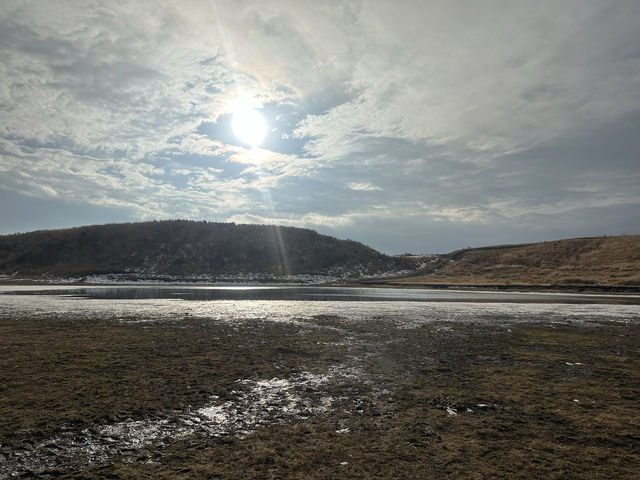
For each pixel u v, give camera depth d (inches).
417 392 342.6
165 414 286.2
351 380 378.6
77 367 407.8
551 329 703.7
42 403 301.9
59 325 693.3
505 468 210.2
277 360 454.3
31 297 1363.2
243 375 390.0
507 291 2124.8
